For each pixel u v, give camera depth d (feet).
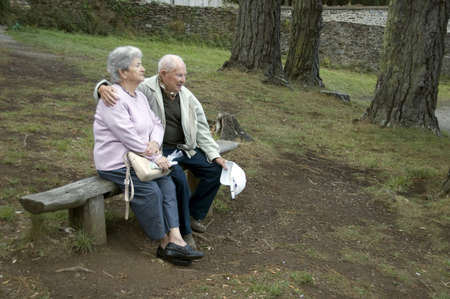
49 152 16.34
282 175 18.43
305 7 49.70
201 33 83.66
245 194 15.58
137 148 9.88
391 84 30.40
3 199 11.87
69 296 7.97
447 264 12.19
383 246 12.94
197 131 11.72
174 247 9.82
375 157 23.04
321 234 13.16
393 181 18.90
